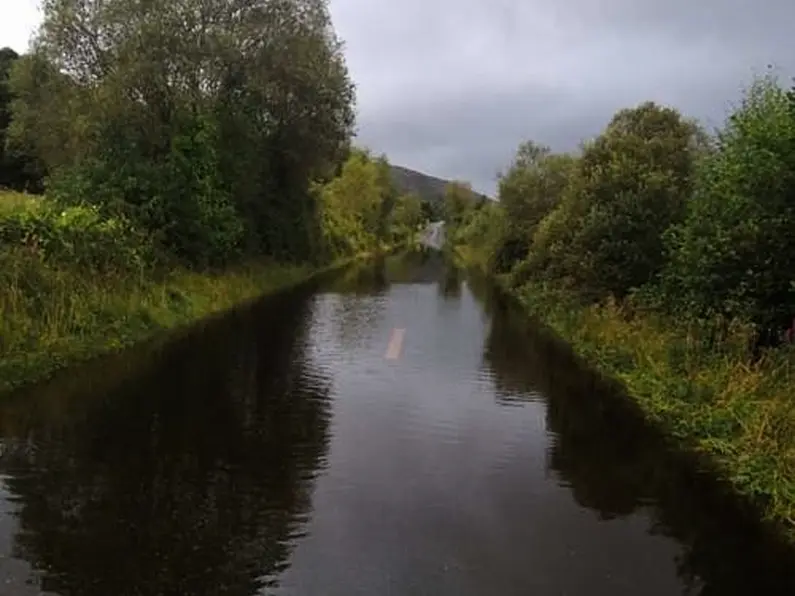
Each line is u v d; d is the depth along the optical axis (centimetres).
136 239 2258
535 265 3481
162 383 1260
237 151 3278
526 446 981
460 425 1075
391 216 10600
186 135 2802
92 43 3036
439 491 795
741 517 761
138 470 820
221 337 1833
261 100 3556
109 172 2556
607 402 1261
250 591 559
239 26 3284
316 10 3578
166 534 655
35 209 2009
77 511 700
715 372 1236
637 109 2642
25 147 4247
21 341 1321
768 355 1220
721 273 1376
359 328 2141
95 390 1184
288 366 1482
